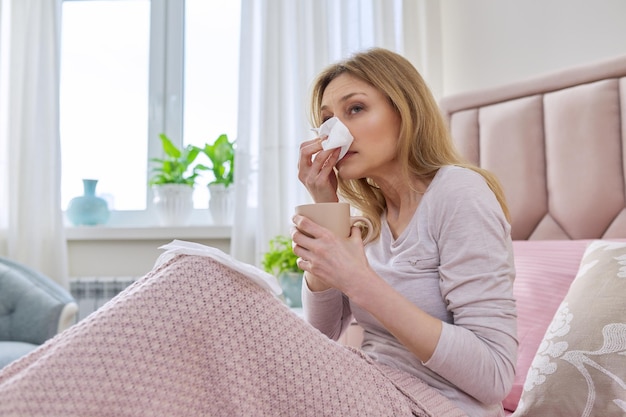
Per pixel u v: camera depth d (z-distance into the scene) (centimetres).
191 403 69
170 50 277
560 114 170
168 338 69
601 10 184
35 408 59
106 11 280
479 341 82
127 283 241
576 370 96
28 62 247
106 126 276
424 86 103
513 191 179
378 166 99
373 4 227
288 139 234
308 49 235
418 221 96
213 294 73
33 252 237
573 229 165
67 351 64
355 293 82
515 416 100
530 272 138
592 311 102
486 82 209
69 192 273
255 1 246
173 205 249
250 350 72
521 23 201
